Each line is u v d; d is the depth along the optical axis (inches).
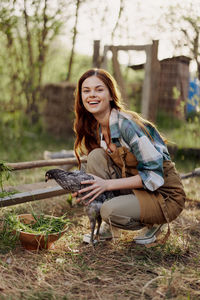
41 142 264.5
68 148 256.5
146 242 105.0
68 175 94.9
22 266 90.4
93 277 87.0
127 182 94.7
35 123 286.8
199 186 179.6
